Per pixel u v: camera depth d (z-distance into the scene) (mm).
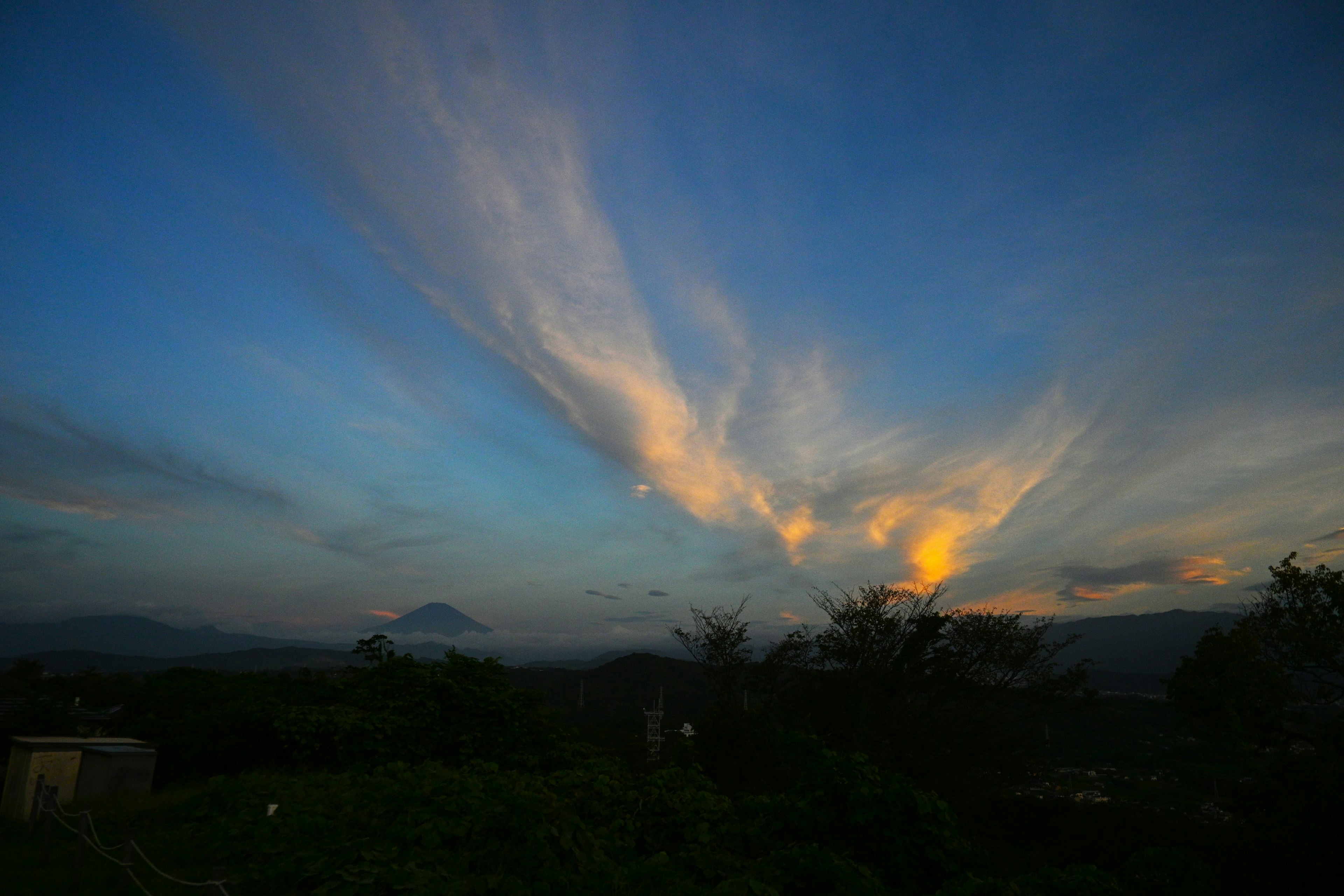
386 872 5754
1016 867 15906
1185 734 34406
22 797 11555
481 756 14766
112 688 29562
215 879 4879
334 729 13469
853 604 19297
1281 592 19344
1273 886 12141
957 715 18797
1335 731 13492
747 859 7664
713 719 19250
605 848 7449
